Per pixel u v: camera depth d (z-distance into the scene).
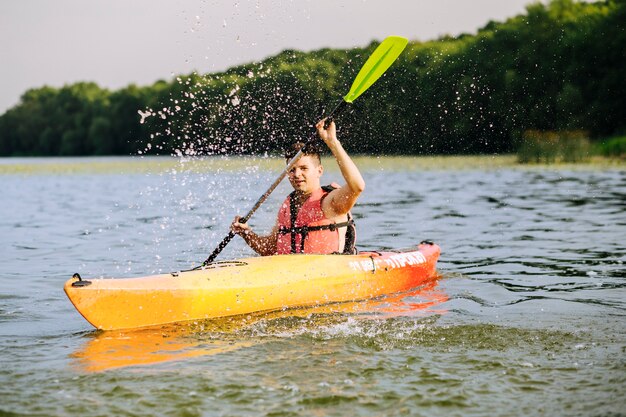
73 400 3.16
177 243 7.93
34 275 6.21
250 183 15.41
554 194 12.48
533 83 27.69
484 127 25.59
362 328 4.24
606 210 9.99
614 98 28.38
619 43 28.73
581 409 3.00
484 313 4.59
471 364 3.56
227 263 4.87
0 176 24.00
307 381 3.35
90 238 8.59
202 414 3.01
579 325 4.25
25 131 56.56
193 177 17.75
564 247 7.13
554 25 29.44
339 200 5.02
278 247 5.22
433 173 18.58
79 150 54.81
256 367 3.55
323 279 4.89
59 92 57.81
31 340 4.11
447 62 24.70
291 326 4.30
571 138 24.67
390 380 3.36
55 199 14.61
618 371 3.42
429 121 24.08
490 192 13.27
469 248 7.23
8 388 3.30
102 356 3.77
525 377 3.37
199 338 4.07
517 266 6.23
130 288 4.27
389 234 8.21
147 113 6.89
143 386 3.31
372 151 22.66
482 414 2.97
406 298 5.07
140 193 15.47
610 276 5.71
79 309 4.16
